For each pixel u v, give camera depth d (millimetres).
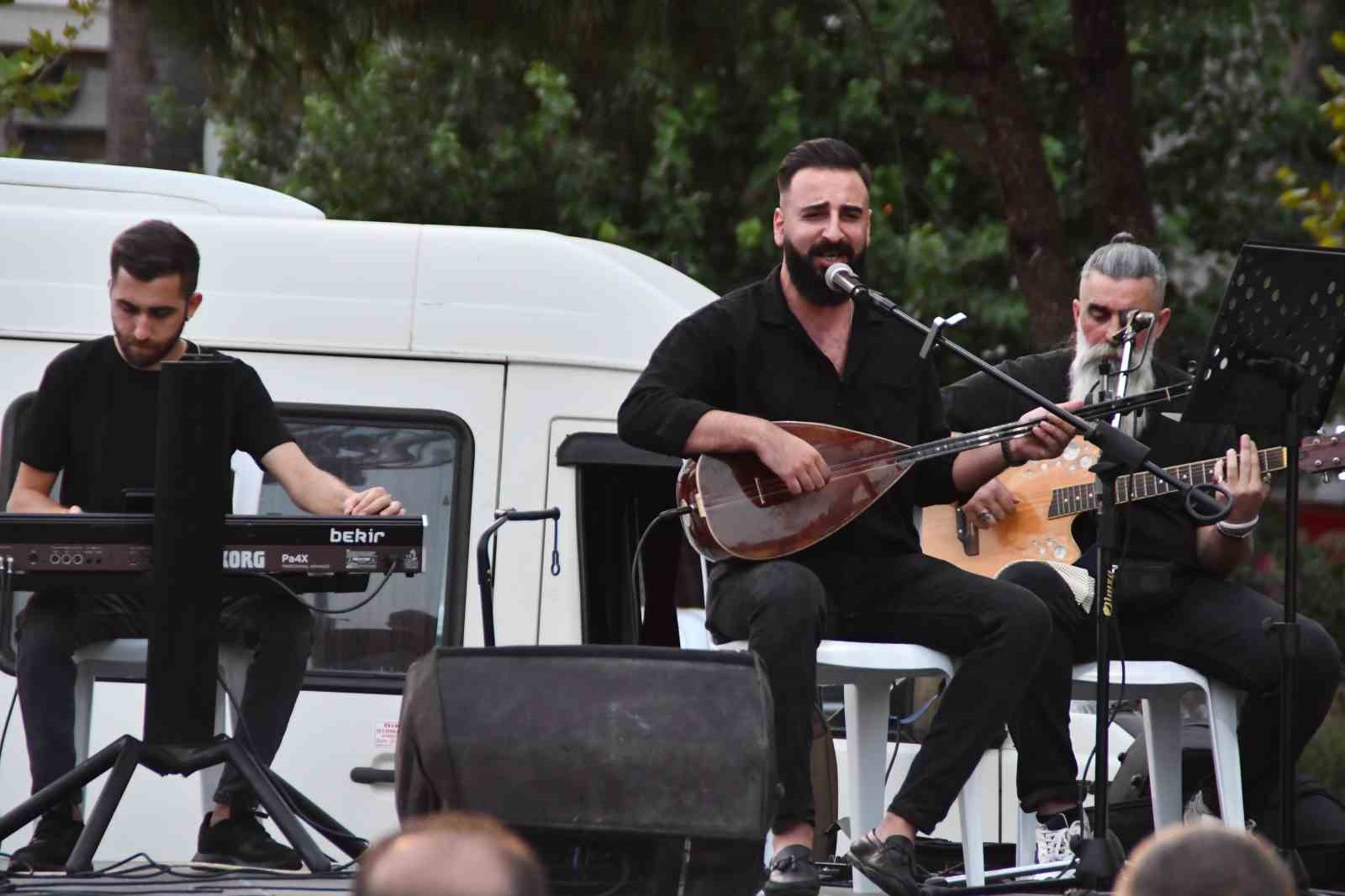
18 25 42281
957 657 14609
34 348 19656
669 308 20062
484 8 24875
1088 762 16797
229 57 25547
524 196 38844
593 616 19531
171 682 13633
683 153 37969
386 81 38281
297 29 25078
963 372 38219
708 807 11930
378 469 19672
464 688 12195
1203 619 15516
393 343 19812
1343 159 29266
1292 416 13992
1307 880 13820
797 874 13250
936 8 36344
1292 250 13398
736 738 12062
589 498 19734
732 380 14969
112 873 13859
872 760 15344
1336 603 37781
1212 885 6625
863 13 32312
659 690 12188
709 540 14609
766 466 14633
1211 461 15477
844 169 14734
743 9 26172
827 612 14328
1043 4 37750
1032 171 28859
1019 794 15805
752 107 38625
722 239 39812
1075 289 28859
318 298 19859
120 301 15031
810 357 14930
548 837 11977
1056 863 14656
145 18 25797
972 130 38844
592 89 38062
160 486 13586
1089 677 15828
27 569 13469
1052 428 14430
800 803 13461
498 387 19797
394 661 19484
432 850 5934
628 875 12078
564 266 20047
